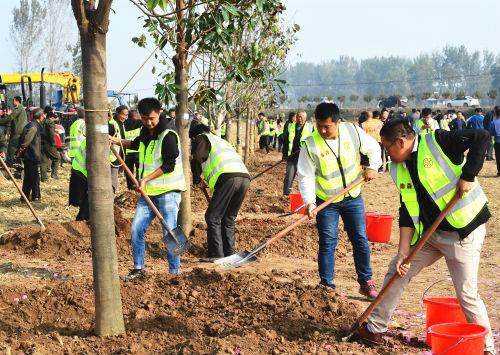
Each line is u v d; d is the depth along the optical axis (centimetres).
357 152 782
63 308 686
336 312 684
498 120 2353
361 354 582
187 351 567
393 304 602
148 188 815
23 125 2081
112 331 610
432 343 556
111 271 604
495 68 16812
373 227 1097
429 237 573
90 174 583
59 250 1001
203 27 971
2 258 964
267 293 735
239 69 1065
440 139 559
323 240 792
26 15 6900
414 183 571
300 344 598
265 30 1691
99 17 550
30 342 584
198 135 965
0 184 1828
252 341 591
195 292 739
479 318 577
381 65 19700
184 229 1063
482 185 2106
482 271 953
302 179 762
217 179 952
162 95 886
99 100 570
